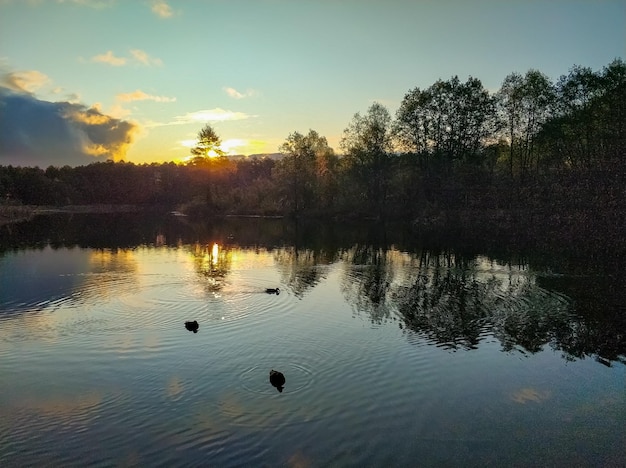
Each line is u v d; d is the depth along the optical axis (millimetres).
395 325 19812
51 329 18828
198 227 70750
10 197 135375
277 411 12172
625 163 46031
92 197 152250
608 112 52062
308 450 10422
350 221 78562
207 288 26531
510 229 55750
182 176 152500
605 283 28203
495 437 11125
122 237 54938
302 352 16438
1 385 13742
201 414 11977
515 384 14102
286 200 98312
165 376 14305
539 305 23156
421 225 66562
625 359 16172
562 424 11766
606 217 45594
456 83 72938
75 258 37625
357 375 14547
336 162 101500
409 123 75062
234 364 15281
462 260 37375
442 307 22781
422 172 76875
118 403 12586
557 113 61219
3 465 9859
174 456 10164
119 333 18359
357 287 27344
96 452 10336
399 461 10062
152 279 29031
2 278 29031
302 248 45344
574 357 16281
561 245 43469
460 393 13430
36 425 11484
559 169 60344
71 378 14195
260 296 24750
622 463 10141
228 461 9992
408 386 13820
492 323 20188
